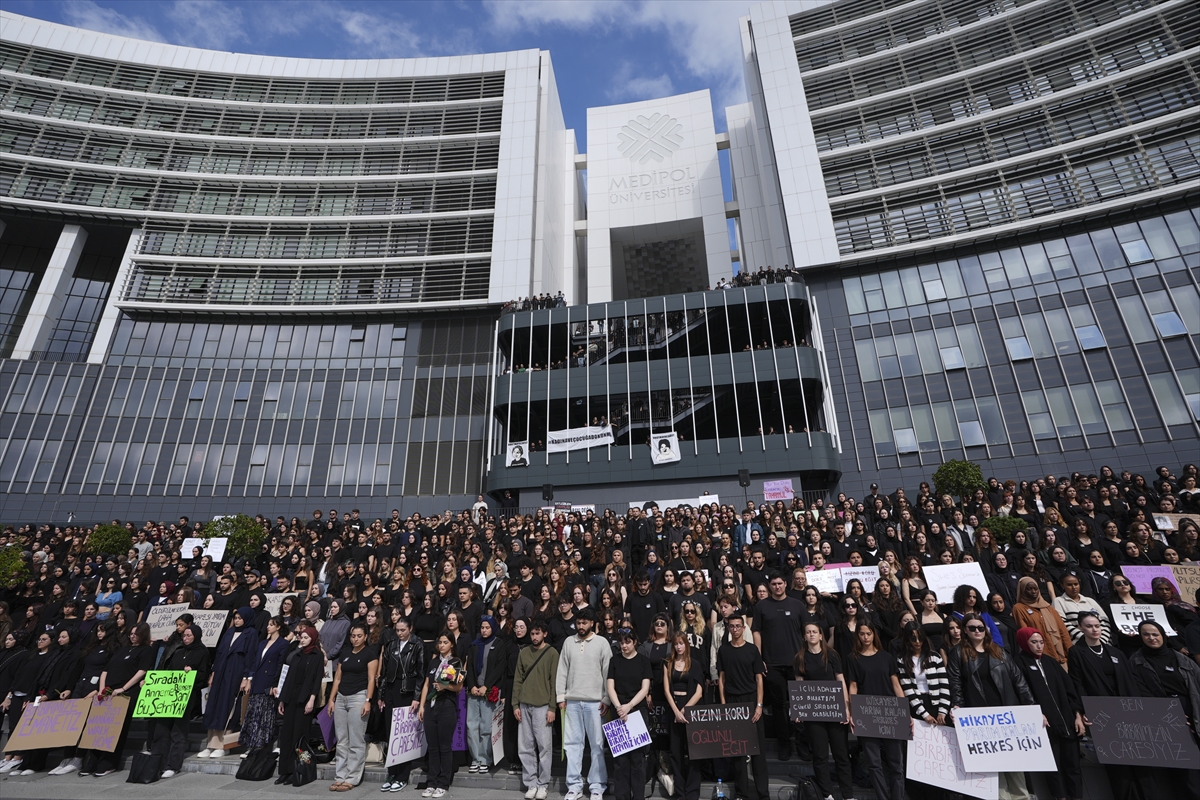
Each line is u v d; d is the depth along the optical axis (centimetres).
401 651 772
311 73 3866
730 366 2689
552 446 2727
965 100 3048
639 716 666
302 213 3559
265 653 838
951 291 2789
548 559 1154
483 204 3562
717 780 681
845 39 3362
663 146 4012
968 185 2903
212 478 3039
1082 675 620
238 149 3656
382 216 3503
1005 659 631
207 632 985
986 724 598
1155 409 2341
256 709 808
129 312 3331
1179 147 2586
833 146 3203
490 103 3794
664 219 3838
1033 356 2570
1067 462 2394
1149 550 935
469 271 3419
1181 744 554
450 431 3142
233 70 3775
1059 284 2631
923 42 3139
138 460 3045
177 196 3522
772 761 743
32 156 3372
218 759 834
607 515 1711
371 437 3147
